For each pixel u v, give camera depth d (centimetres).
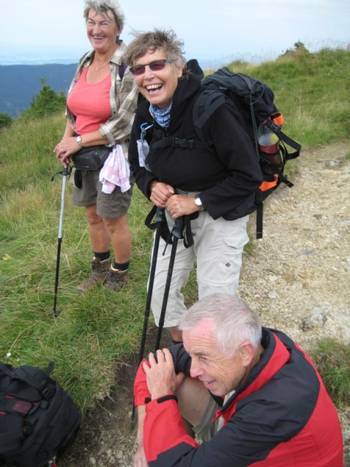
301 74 1268
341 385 301
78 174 356
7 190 821
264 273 437
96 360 323
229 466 184
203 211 261
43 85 1691
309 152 739
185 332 187
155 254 277
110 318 358
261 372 180
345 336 357
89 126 335
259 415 176
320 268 445
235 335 178
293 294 408
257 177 238
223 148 232
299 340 355
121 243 370
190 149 240
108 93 321
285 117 887
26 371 264
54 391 262
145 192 274
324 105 938
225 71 248
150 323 359
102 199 341
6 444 241
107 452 279
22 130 1320
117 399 305
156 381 223
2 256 481
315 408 179
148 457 200
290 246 483
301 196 594
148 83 229
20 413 248
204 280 274
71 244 475
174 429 203
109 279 392
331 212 548
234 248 267
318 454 183
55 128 1206
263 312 387
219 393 194
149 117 253
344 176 641
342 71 1220
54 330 352
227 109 227
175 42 227
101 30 308
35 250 469
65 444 266
